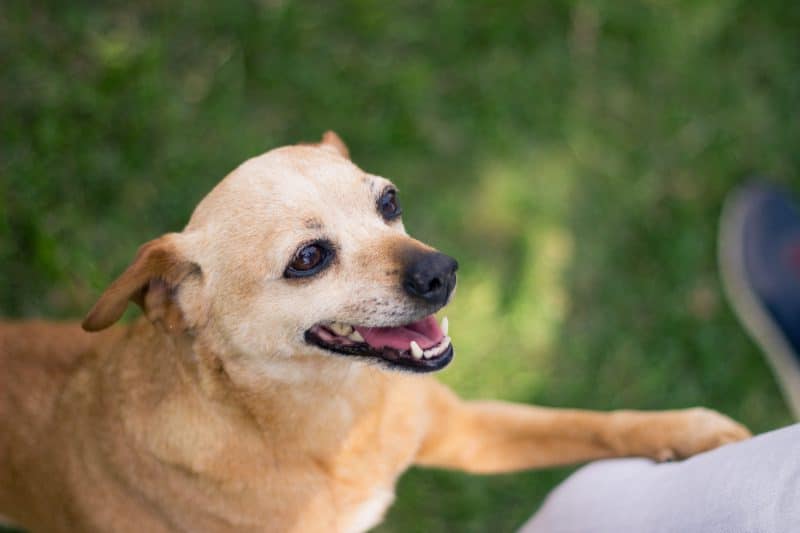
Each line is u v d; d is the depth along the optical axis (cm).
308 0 88
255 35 87
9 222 81
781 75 91
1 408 66
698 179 88
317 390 63
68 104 83
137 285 60
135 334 64
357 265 61
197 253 61
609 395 83
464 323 83
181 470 62
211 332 61
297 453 63
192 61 87
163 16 87
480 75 88
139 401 63
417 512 79
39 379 66
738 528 55
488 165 87
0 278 81
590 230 86
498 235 86
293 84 87
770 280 85
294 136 86
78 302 81
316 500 64
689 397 83
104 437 63
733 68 91
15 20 84
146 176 84
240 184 61
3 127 82
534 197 86
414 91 87
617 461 66
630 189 87
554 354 84
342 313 61
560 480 80
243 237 60
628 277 86
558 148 88
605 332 84
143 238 83
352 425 64
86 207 83
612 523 61
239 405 62
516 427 68
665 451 65
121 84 84
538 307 84
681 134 89
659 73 90
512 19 89
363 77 88
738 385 83
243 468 62
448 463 70
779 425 83
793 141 90
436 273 60
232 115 85
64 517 65
